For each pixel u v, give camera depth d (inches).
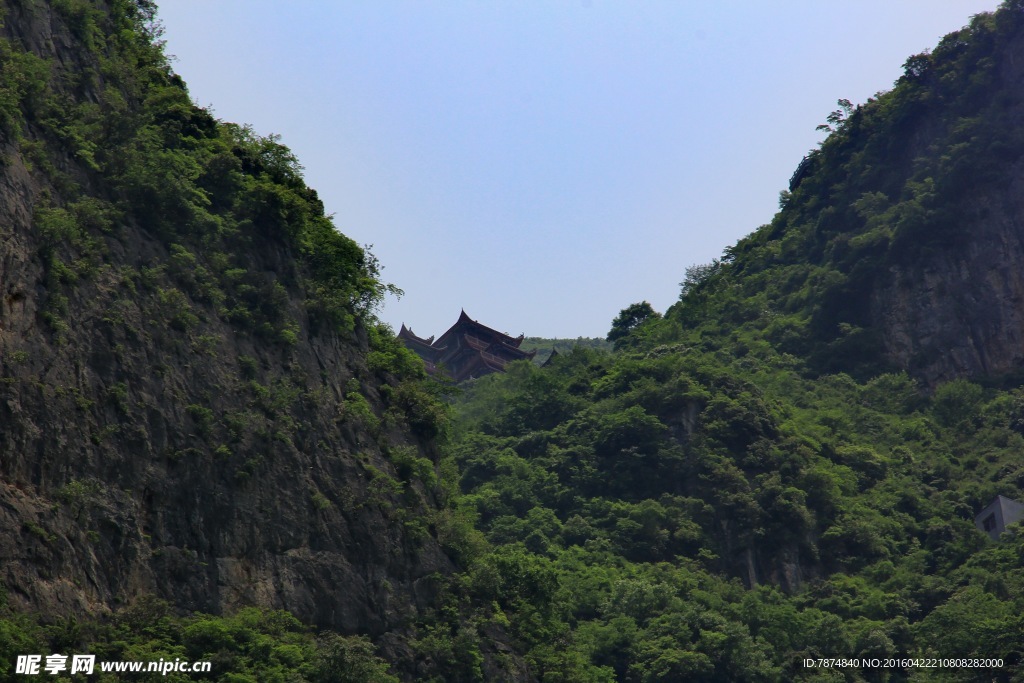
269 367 3659.0
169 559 3102.9
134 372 3201.3
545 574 4141.2
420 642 3535.9
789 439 6692.9
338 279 4082.2
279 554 3378.4
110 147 3560.5
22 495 2780.5
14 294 2920.8
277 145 4301.2
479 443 6904.5
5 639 2517.2
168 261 3508.9
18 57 3341.5
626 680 4859.7
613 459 6633.9
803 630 5334.6
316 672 3129.9
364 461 3774.6
